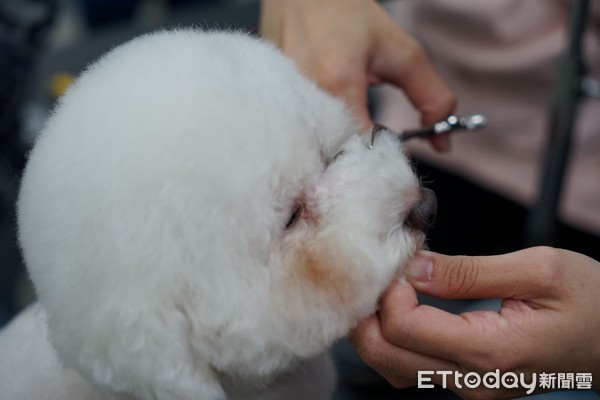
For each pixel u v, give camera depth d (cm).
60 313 68
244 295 68
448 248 156
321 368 92
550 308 74
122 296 65
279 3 111
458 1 137
